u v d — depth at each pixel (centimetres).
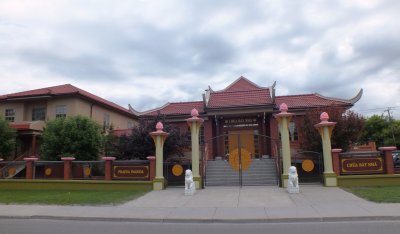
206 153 2212
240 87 3334
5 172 2053
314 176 1966
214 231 888
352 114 2156
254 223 998
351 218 996
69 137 2136
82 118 2227
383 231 830
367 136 5534
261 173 2039
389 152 1675
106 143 2327
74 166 1894
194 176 1739
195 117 1805
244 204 1280
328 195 1418
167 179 1894
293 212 1096
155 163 1792
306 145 2116
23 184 1886
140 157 2212
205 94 2856
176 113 2845
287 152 1711
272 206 1222
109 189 1772
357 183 1645
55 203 1387
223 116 2777
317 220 1001
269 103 2616
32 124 2625
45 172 1950
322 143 1834
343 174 1695
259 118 2772
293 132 2616
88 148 2162
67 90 2880
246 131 2777
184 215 1098
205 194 1555
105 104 3158
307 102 2744
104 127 2823
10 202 1430
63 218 1117
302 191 1545
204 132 2809
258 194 1504
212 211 1155
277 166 1892
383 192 1413
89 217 1103
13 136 2370
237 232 867
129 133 2530
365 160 1689
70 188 1817
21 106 2917
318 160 1933
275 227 925
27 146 2786
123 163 1820
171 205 1299
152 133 1792
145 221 1062
